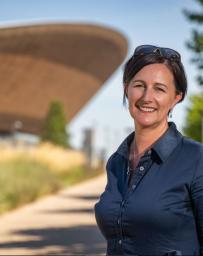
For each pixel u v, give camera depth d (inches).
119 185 132.1
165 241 124.7
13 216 874.1
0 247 565.9
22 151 1514.5
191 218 125.4
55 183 1401.3
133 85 130.9
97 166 2783.0
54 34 3110.2
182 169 126.1
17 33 2925.7
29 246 571.8
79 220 805.2
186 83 132.2
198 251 126.2
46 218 837.2
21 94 3432.6
